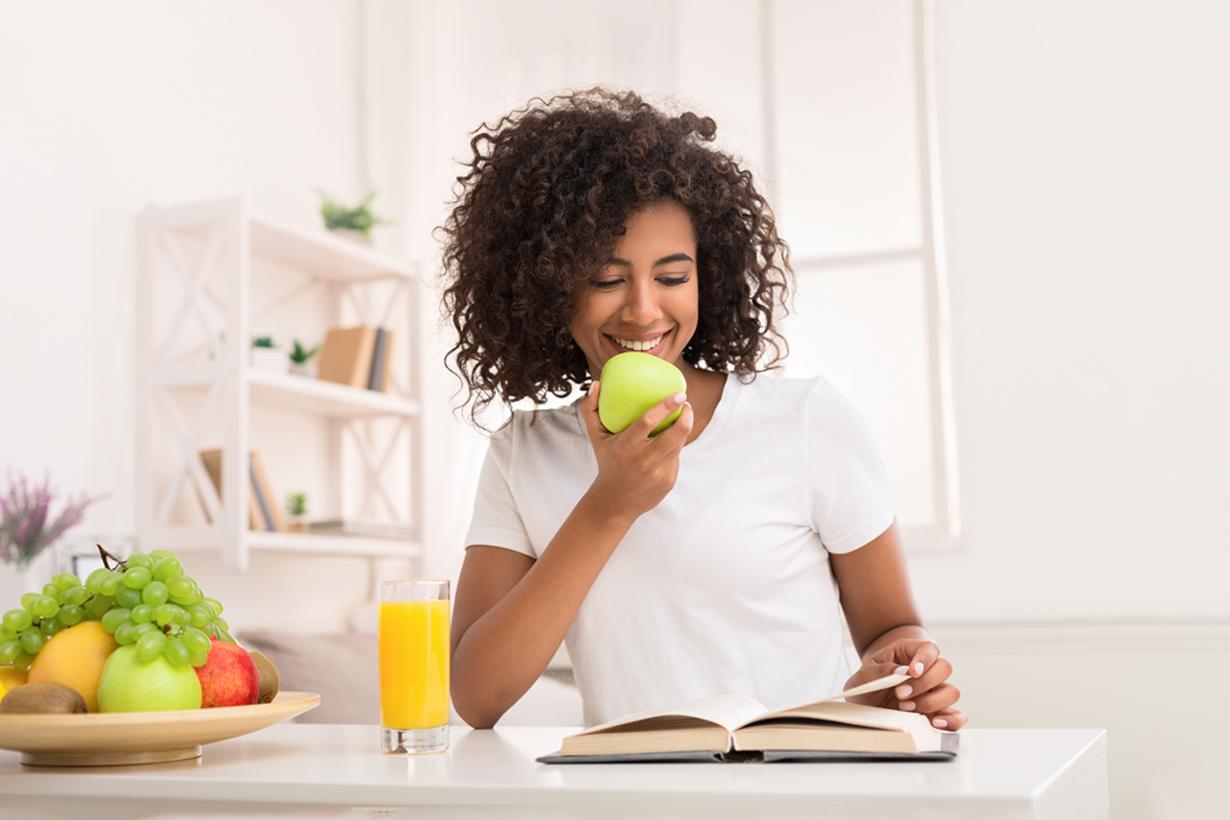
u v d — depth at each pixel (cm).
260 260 321
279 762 96
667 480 114
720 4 344
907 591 133
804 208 332
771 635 129
